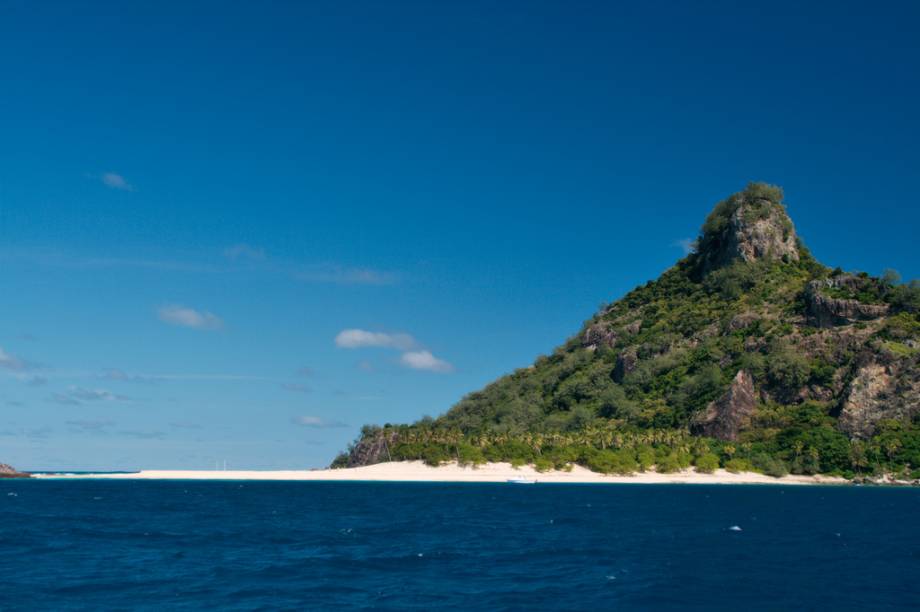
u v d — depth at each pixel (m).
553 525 115.81
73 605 54.16
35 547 86.50
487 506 160.12
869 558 79.62
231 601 55.34
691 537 99.25
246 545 89.62
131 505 169.62
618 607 53.81
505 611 52.16
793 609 53.72
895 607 54.59
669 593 58.84
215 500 189.50
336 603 54.62
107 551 83.56
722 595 58.34
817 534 104.44
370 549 85.69
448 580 64.38
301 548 86.75
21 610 52.56
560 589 60.25
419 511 146.38
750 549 86.56
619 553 82.19
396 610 52.34
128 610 52.50
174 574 67.25
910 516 136.25
